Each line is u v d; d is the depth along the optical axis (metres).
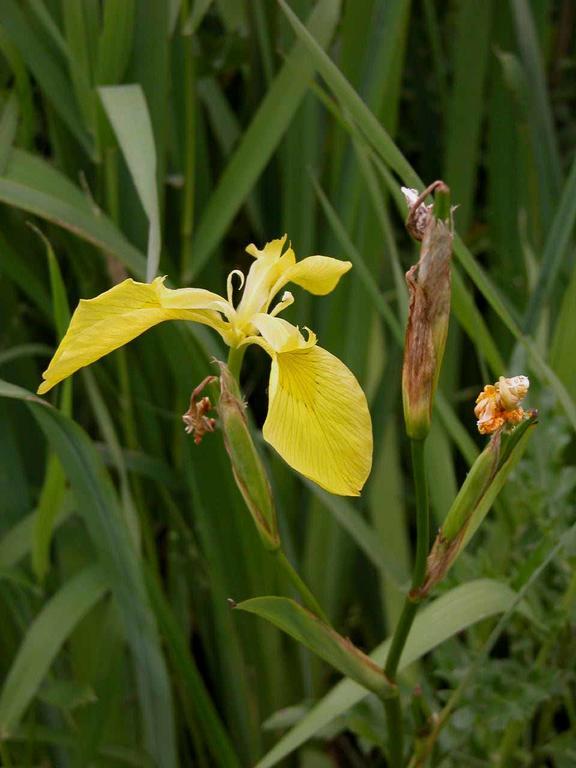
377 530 0.74
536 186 0.77
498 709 0.60
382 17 0.69
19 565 0.71
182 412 0.70
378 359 0.77
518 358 0.67
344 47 0.70
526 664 0.67
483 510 0.53
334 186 0.72
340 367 0.50
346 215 0.71
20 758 0.72
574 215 0.66
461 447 0.64
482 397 0.51
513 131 0.80
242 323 0.52
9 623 0.73
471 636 0.67
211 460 0.69
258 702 0.75
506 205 0.81
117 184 0.71
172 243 0.75
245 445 0.52
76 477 0.62
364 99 0.69
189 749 0.80
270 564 0.72
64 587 0.66
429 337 0.50
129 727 0.73
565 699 0.66
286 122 0.67
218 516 0.71
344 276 0.73
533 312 0.68
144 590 0.64
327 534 0.74
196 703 0.67
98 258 0.72
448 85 0.91
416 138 0.91
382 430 0.75
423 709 0.60
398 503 0.74
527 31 0.74
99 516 0.63
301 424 0.49
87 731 0.67
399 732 0.56
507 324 0.59
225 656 0.74
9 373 0.73
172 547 0.75
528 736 0.69
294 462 0.48
